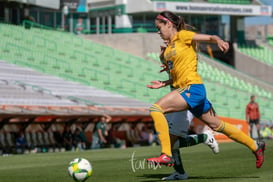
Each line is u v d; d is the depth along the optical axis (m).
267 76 108.38
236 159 26.86
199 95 16.17
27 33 85.50
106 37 98.56
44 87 66.69
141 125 63.59
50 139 53.25
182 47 16.28
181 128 17.31
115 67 86.88
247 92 99.94
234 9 106.25
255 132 69.56
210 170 20.77
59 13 104.00
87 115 54.88
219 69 102.06
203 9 102.44
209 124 17.03
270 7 109.62
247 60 109.56
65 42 89.62
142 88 81.88
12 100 58.22
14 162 31.44
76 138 54.19
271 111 93.12
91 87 74.00
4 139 49.16
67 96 65.19
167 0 100.31
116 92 76.56
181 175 17.56
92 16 107.38
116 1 102.75
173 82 16.78
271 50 115.69
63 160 32.53
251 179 16.64
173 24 16.70
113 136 58.91
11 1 83.81
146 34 96.56
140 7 99.81
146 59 96.00
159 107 15.95
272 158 26.83
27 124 50.91
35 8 99.56
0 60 70.06
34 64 74.94
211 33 109.88
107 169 22.81
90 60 85.88
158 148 47.12
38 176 20.31
